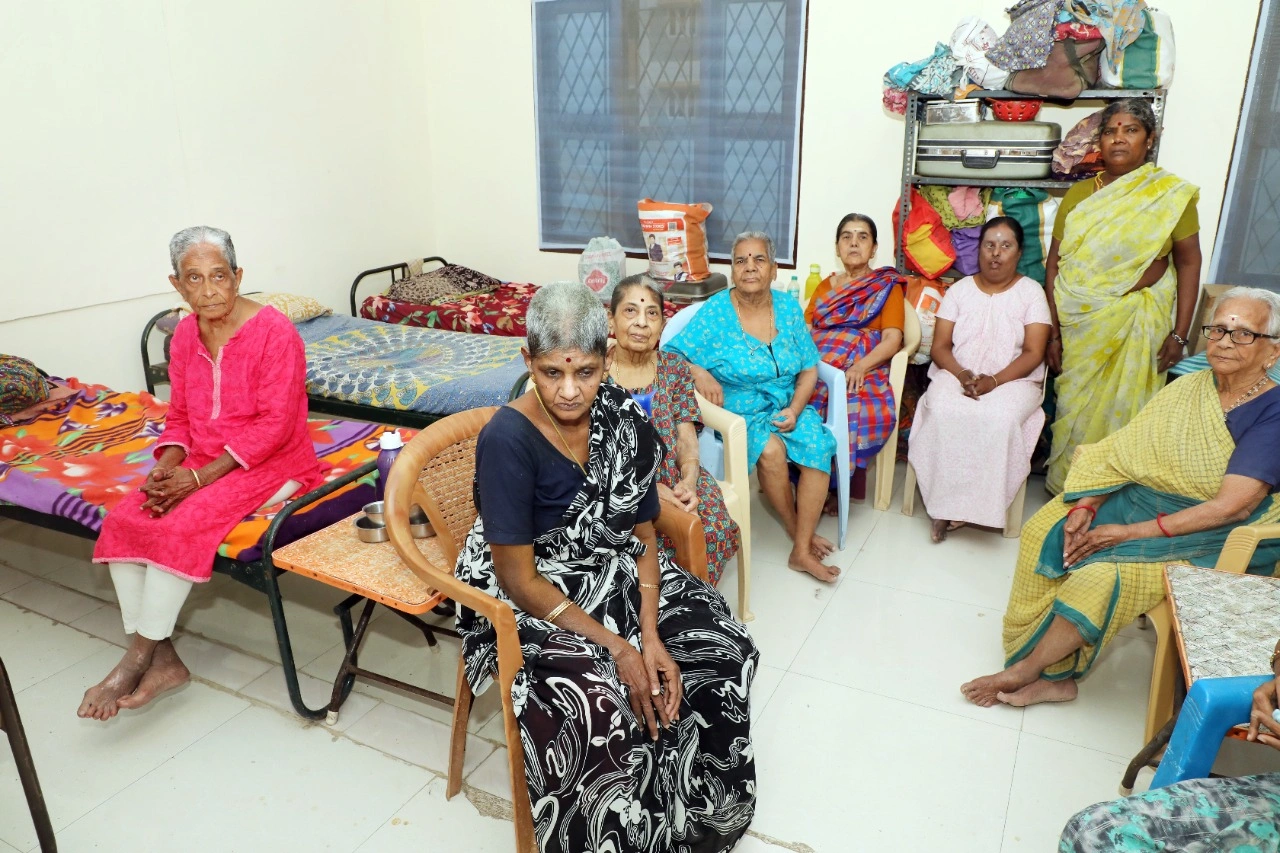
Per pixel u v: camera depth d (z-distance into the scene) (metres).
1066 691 2.41
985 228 3.41
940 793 2.11
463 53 5.11
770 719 2.38
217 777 2.19
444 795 2.13
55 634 2.83
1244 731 1.51
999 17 3.78
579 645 1.71
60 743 2.31
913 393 4.10
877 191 4.23
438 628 2.60
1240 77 3.48
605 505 1.78
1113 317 3.29
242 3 4.20
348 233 4.95
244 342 2.44
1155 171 3.25
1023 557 2.48
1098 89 3.48
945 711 2.41
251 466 2.45
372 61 4.92
